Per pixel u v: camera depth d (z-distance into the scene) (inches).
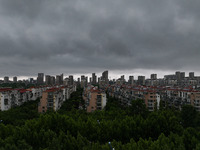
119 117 1943.9
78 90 6865.2
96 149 1107.3
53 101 2667.3
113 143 1163.9
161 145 1110.4
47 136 1293.1
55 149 1111.6
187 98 2802.7
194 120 1892.2
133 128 1528.1
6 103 2807.6
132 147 1071.0
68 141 1191.6
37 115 2233.0
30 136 1307.8
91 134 1483.8
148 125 1581.0
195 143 1166.3
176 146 1130.0
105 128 1521.9
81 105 3248.0
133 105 2151.8
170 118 1626.5
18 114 2064.5
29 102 3563.0
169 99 3378.4
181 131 1475.1
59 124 1545.3
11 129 1428.4
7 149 1036.5
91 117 1868.8
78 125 1546.5
